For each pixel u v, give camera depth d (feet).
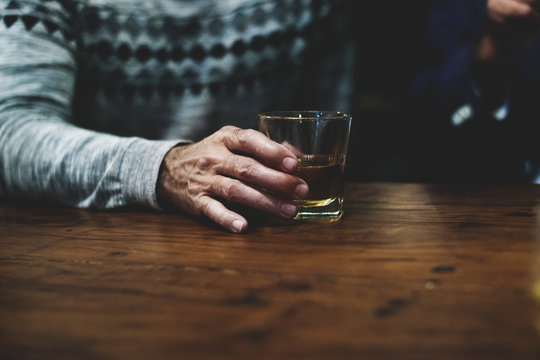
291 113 2.23
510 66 3.43
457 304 1.55
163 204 2.34
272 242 1.97
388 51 5.83
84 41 3.20
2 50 2.74
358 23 3.85
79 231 2.13
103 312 1.55
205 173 2.17
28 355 1.40
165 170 2.29
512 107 3.66
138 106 3.47
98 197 2.38
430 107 4.05
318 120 2.10
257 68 3.56
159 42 3.38
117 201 2.35
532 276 1.68
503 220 2.13
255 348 1.40
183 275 1.73
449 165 4.09
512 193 2.52
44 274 1.76
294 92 3.73
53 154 2.42
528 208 2.27
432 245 1.90
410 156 4.44
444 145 4.10
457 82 3.81
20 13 2.82
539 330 1.45
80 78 3.25
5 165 2.50
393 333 1.45
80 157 2.38
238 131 2.14
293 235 2.03
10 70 2.71
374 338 1.43
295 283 1.67
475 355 1.35
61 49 2.95
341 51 3.81
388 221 2.15
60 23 2.97
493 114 3.70
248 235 2.04
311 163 2.15
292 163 2.06
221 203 2.14
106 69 3.34
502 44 3.27
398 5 5.76
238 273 1.74
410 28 5.80
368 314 1.52
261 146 2.06
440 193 2.55
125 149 2.34
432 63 4.64
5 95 2.66
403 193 2.56
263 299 1.59
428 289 1.62
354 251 1.87
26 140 2.49
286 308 1.55
